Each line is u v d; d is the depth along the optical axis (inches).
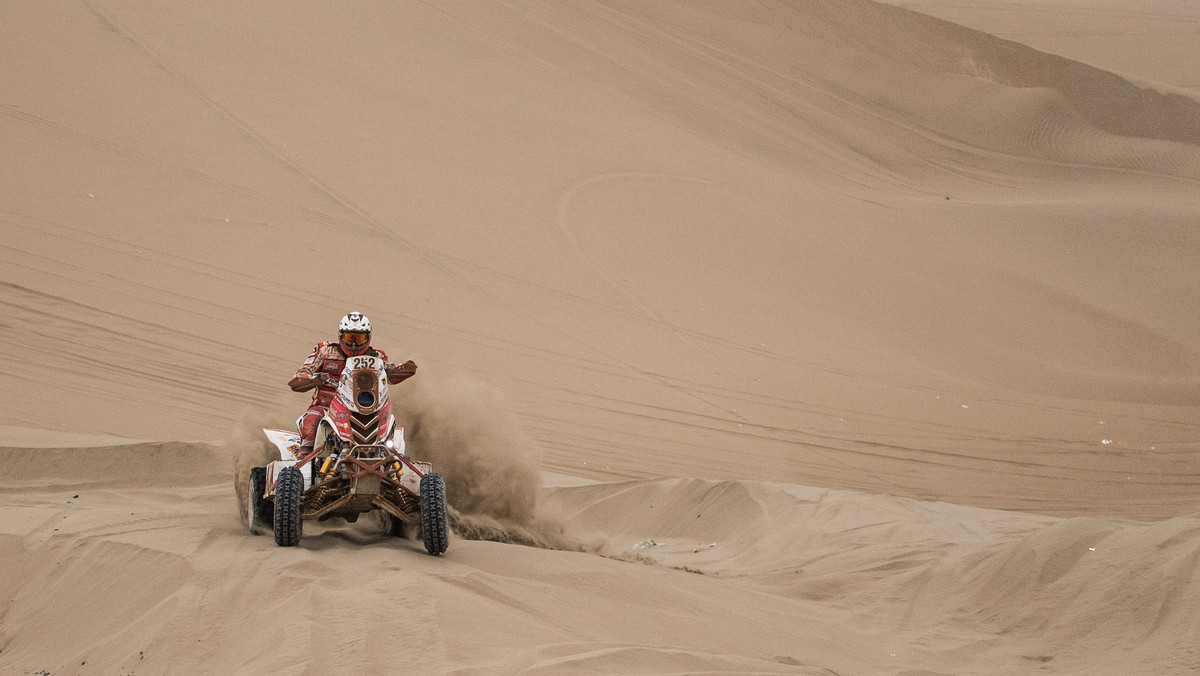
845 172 5866.1
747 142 5821.9
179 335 2568.9
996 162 6624.0
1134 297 4574.3
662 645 767.1
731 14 7436.0
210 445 1594.5
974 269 4569.4
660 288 3582.7
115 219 3176.7
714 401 2743.6
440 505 915.4
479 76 5388.8
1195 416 3218.5
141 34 4613.7
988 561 1135.0
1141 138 7199.8
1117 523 1143.0
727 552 1456.7
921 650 949.2
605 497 1769.2
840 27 7667.3
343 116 4426.7
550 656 626.5
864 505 1540.4
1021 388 3371.1
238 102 4264.3
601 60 6215.6
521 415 2423.7
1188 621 901.2
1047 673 892.6
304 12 5418.3
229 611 740.7
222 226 3302.2
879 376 3191.4
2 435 1642.5
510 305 3191.4
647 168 4837.6
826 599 1149.7
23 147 3474.4
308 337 2684.5
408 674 584.1
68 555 975.0
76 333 2484.0
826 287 3966.5
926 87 7258.9
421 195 3885.3
